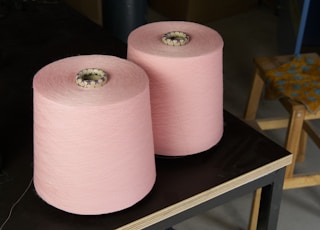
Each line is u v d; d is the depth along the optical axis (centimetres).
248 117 198
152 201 84
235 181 90
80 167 73
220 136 97
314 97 164
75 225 79
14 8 169
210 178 90
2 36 149
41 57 137
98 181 75
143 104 75
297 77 177
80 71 79
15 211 82
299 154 203
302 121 162
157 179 89
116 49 141
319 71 181
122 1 204
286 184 168
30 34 151
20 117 109
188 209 87
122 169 75
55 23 159
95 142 71
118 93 73
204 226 173
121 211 82
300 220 177
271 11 357
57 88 74
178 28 96
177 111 87
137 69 81
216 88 89
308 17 299
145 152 78
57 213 81
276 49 303
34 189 86
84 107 69
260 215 107
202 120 89
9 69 130
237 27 332
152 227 84
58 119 71
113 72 80
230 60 288
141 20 213
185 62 82
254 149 97
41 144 75
